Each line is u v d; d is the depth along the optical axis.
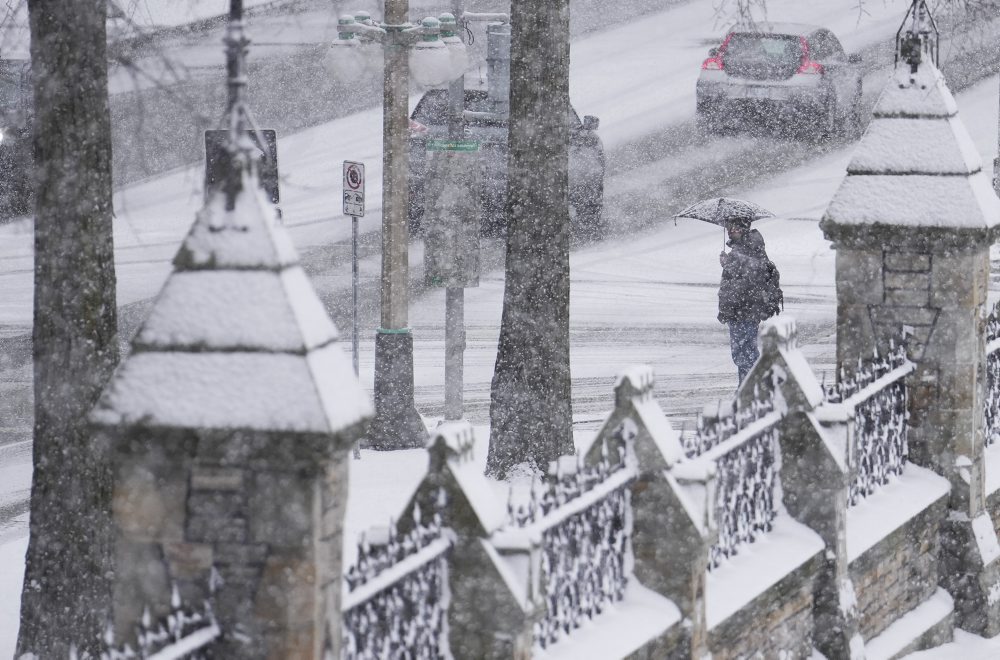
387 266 52.69
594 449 29.66
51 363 30.67
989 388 46.50
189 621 19.98
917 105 40.34
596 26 139.12
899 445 41.75
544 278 45.94
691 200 97.19
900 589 40.19
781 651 34.25
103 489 31.16
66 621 31.17
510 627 24.19
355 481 47.28
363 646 22.23
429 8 115.62
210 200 20.09
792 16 137.12
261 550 20.03
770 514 35.59
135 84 33.69
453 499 24.34
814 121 105.31
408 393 53.06
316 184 100.81
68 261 30.44
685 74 123.88
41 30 29.97
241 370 19.44
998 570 42.97
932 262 40.44
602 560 28.83
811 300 78.00
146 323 19.88
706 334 72.00
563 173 45.91
